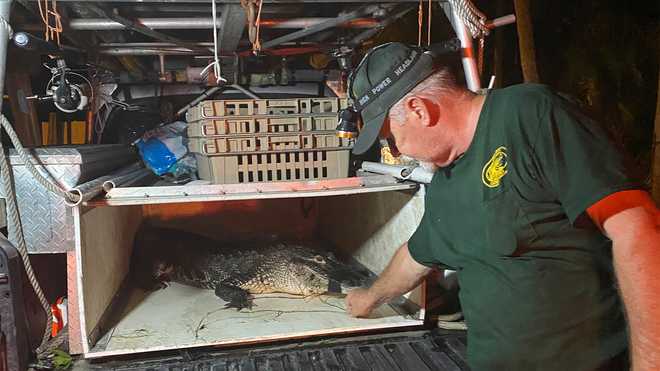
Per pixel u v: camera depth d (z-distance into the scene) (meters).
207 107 2.24
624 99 4.83
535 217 1.33
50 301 2.52
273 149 2.32
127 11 2.18
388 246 2.79
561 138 1.28
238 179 2.31
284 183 2.10
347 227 3.45
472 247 1.50
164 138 2.91
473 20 2.07
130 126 3.28
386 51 1.48
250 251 2.97
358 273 3.02
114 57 2.87
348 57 3.00
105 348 2.05
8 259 1.78
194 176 2.85
